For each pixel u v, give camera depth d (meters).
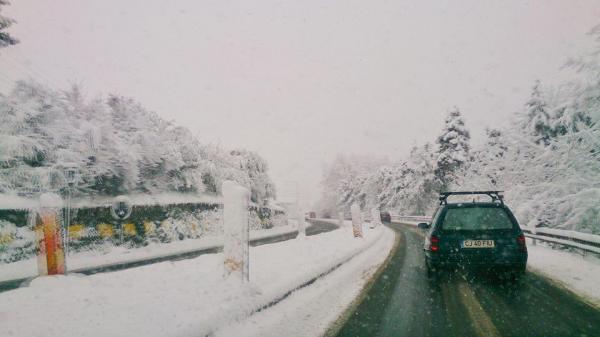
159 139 24.25
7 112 17.20
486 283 7.59
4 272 11.97
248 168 38.34
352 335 4.67
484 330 4.82
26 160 17.28
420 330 4.86
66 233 16.02
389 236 21.38
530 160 15.91
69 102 20.23
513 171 16.98
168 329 4.11
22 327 4.23
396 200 55.34
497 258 7.27
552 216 14.93
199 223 24.86
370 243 15.54
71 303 5.24
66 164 17.41
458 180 37.78
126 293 5.77
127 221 19.17
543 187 15.24
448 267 7.48
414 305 6.02
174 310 4.80
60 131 18.55
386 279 8.15
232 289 5.63
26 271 12.15
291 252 11.21
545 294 6.54
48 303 5.25
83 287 6.29
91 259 14.94
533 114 21.00
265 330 4.71
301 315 5.41
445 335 4.66
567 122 14.23
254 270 7.79
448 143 44.06
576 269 8.80
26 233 14.83
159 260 14.41
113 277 7.14
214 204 27.53
